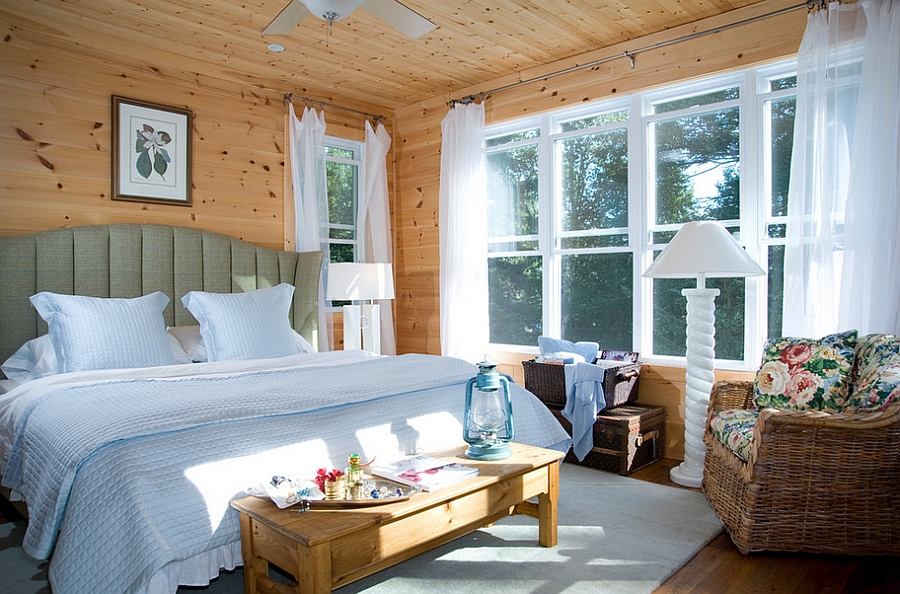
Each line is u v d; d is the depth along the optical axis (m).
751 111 3.55
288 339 3.74
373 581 2.24
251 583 1.93
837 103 3.11
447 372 2.95
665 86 3.85
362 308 4.53
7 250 3.36
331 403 2.37
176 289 3.99
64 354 3.03
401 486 2.05
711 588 2.17
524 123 4.62
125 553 1.72
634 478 3.47
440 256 4.91
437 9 3.47
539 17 3.59
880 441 2.29
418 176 5.21
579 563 2.37
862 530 2.35
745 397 3.02
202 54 4.07
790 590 2.15
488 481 2.13
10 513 2.96
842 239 3.12
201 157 4.23
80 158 3.71
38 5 3.35
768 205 3.54
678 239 3.31
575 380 3.68
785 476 2.37
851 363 2.68
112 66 3.83
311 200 4.65
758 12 3.45
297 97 4.77
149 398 2.27
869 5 3.00
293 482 1.96
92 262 3.65
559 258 4.45
